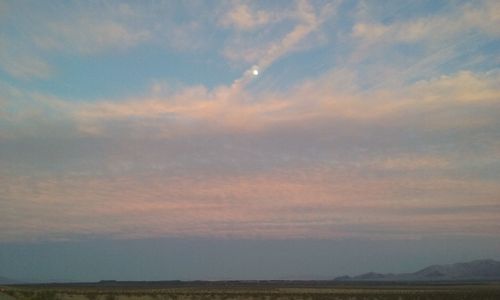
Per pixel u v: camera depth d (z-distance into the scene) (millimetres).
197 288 132375
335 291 109375
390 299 77125
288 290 116438
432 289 120875
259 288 135250
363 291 109500
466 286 146375
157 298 75250
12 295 66500
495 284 169250
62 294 72875
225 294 84875
